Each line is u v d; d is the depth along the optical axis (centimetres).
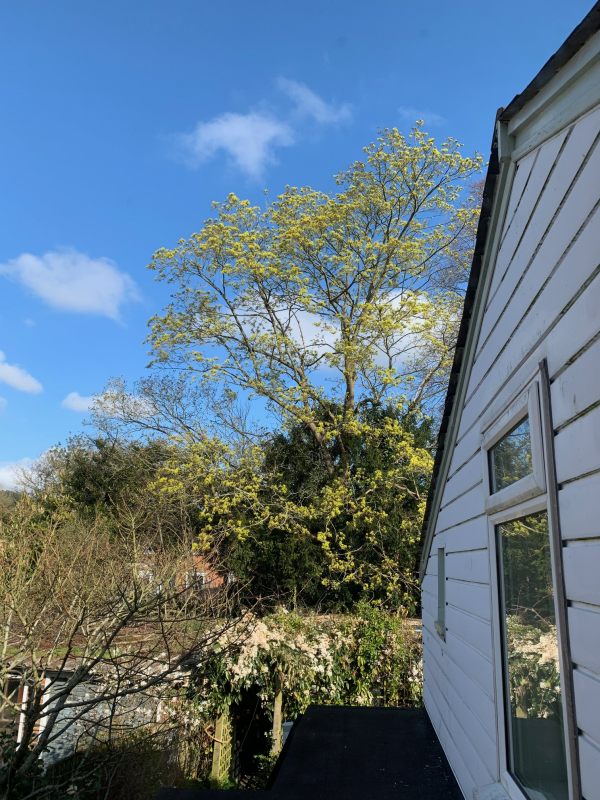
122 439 1884
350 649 1058
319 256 1484
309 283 1502
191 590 917
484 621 306
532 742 225
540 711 214
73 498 1808
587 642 161
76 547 973
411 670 1047
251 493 1348
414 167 1512
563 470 182
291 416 1448
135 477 1789
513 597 255
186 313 1496
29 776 653
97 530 1248
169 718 866
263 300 1493
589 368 163
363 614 1088
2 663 750
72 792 654
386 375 1327
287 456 1559
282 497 1393
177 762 945
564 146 197
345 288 1490
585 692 162
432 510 512
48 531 1018
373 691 1046
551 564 194
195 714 980
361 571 1333
